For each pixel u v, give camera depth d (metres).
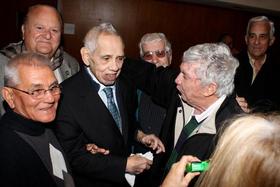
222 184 0.57
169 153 1.48
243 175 0.55
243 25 4.46
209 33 4.32
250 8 4.26
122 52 1.34
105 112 1.40
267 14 4.55
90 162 1.31
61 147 1.22
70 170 1.22
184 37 4.20
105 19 3.81
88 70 1.44
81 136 1.38
